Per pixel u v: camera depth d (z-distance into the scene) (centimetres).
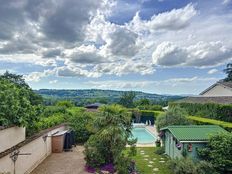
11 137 1400
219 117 2441
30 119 1694
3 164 1230
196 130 1753
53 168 1723
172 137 1856
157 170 1662
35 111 1811
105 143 1709
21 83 3102
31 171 1642
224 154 1438
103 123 1703
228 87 3152
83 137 2577
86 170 1672
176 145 1731
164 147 2141
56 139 2209
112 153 1673
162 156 2030
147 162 1858
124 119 1688
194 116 2820
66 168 1722
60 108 3036
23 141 1524
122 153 1644
